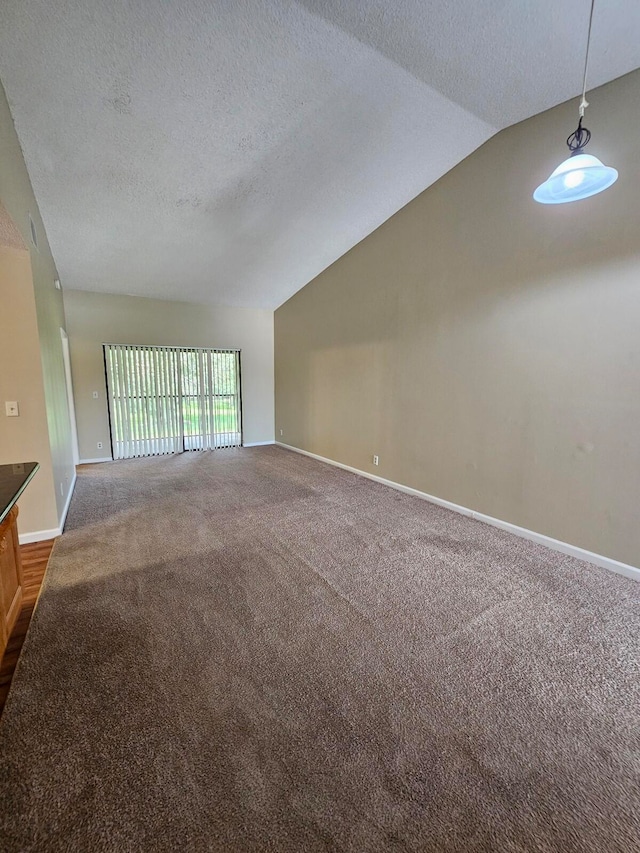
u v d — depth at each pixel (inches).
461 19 81.7
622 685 64.8
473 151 128.7
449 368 145.0
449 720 57.7
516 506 125.0
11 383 113.4
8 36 78.5
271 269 209.3
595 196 99.3
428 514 143.4
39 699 60.2
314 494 167.5
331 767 50.3
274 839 42.1
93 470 209.5
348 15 80.8
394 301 168.2
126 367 235.1
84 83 91.2
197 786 47.5
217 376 266.4
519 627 79.4
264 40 85.5
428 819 44.4
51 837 42.1
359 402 195.8
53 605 85.4
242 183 135.6
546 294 112.1
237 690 62.7
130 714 57.8
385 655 71.2
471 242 133.0
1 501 61.7
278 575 99.4
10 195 89.0
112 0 74.8
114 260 183.5
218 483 184.4
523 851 41.6
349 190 145.3
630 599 89.5
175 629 77.7
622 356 97.0
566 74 95.3
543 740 54.7
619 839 42.8
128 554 110.5
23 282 111.7
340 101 104.6
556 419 112.0
